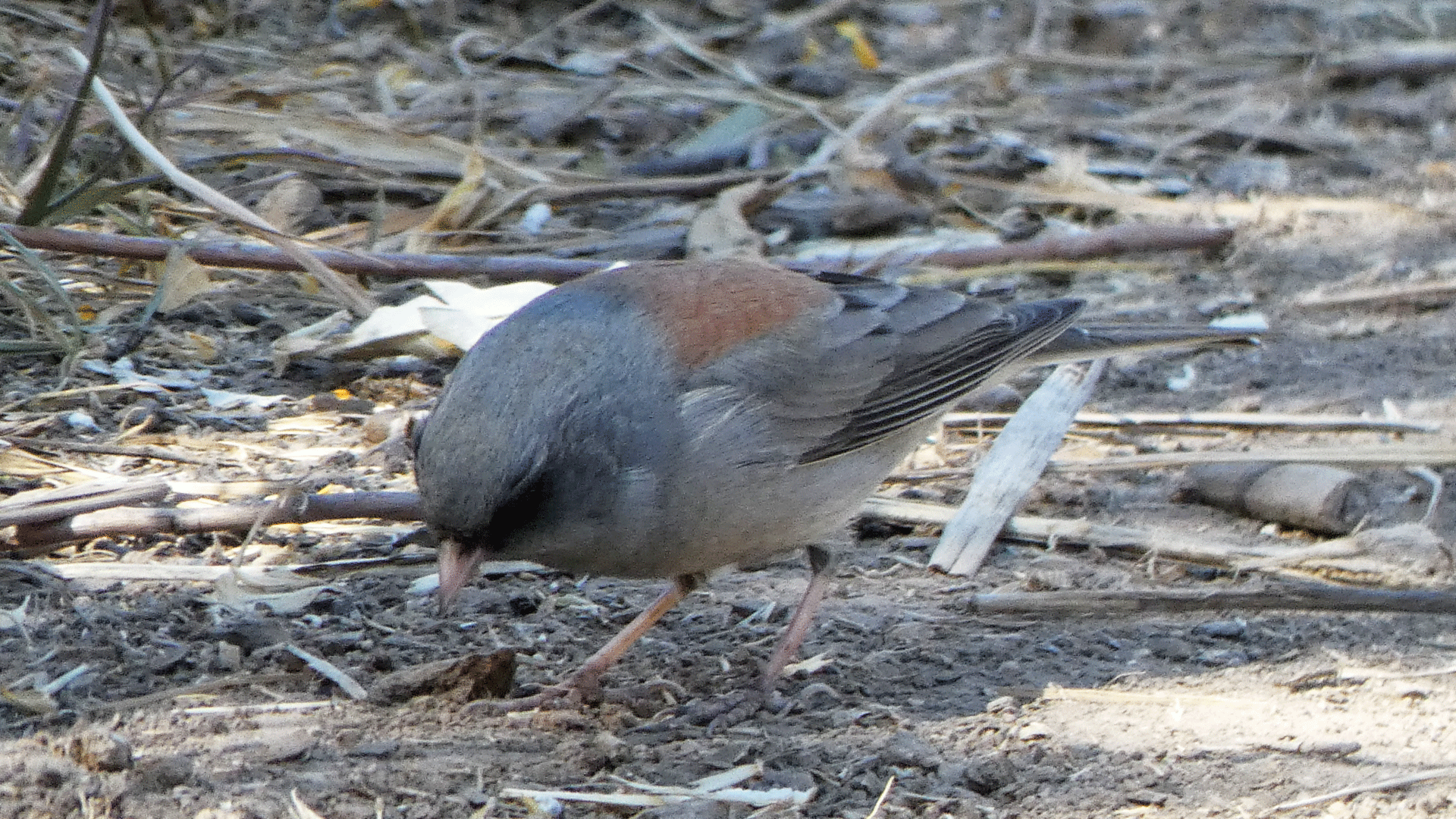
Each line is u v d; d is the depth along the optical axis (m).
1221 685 8.82
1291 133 18.84
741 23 20.34
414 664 8.74
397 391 12.33
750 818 7.23
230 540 10.01
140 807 6.89
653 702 8.56
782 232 15.34
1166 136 18.62
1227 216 16.66
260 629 8.73
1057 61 19.53
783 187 15.70
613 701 8.52
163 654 8.51
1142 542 10.66
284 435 11.41
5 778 7.01
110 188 12.48
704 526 8.18
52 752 7.36
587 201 15.37
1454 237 16.44
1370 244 16.23
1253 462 11.50
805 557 10.70
